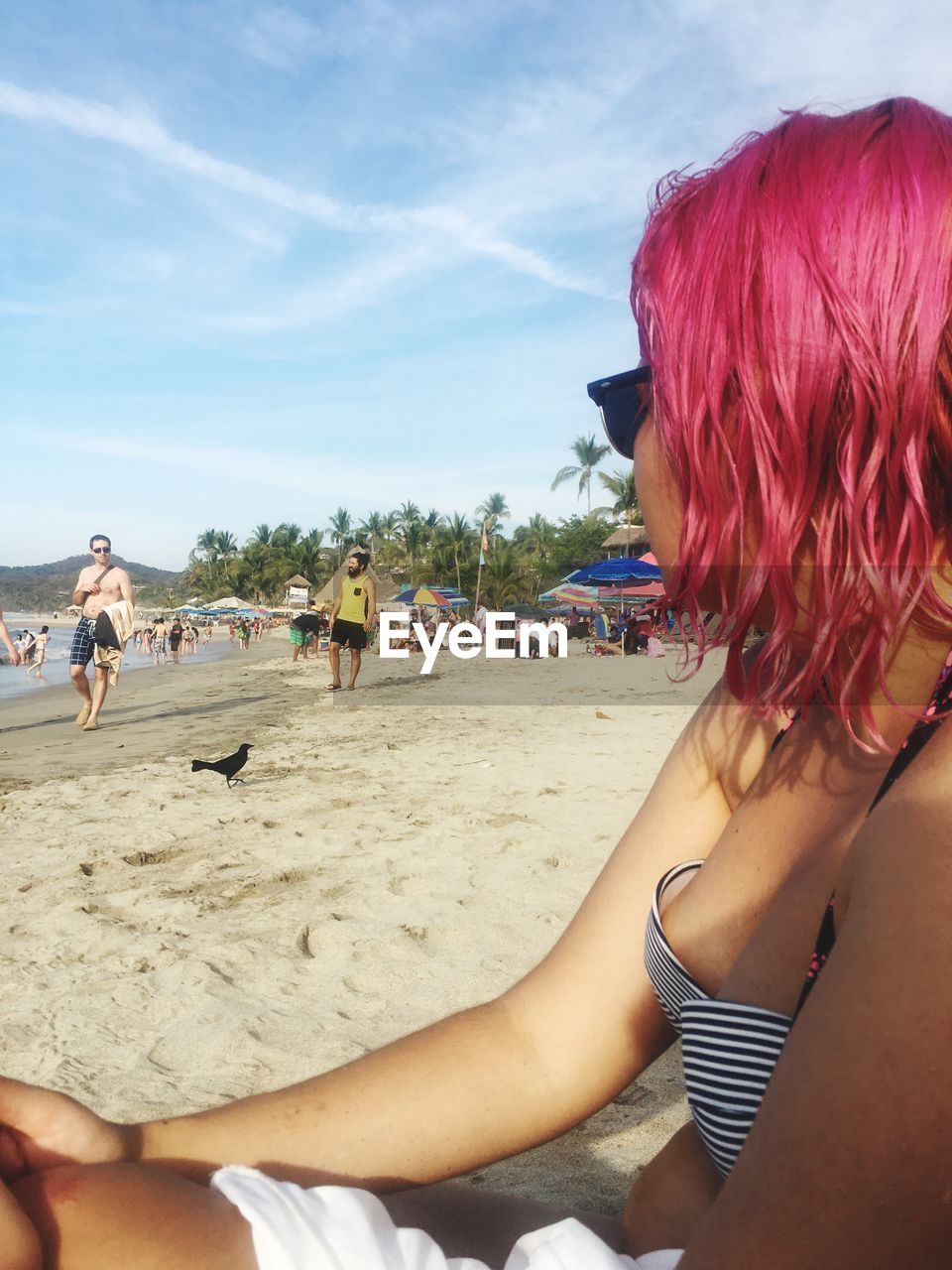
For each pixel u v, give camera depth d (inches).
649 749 294.5
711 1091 32.0
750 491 26.8
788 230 25.2
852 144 26.4
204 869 175.8
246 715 488.7
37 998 118.3
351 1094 41.4
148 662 1561.3
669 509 30.9
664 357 28.2
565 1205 71.9
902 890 21.3
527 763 273.1
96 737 415.2
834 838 30.8
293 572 4301.2
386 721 417.4
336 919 143.6
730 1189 22.7
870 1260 20.3
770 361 25.3
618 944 43.9
